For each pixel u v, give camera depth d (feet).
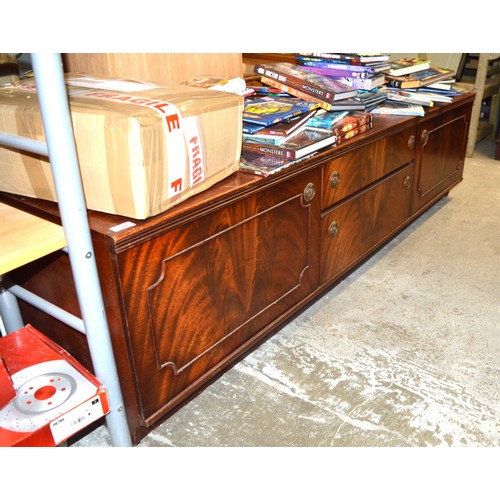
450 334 4.74
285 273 4.33
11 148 3.05
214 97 3.24
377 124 5.22
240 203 3.57
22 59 4.28
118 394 3.23
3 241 2.75
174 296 3.28
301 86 4.78
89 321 2.91
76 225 2.64
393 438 3.61
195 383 3.70
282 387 4.13
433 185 6.82
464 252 6.30
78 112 2.72
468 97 6.95
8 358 3.31
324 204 4.53
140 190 2.74
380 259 6.17
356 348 4.57
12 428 2.77
